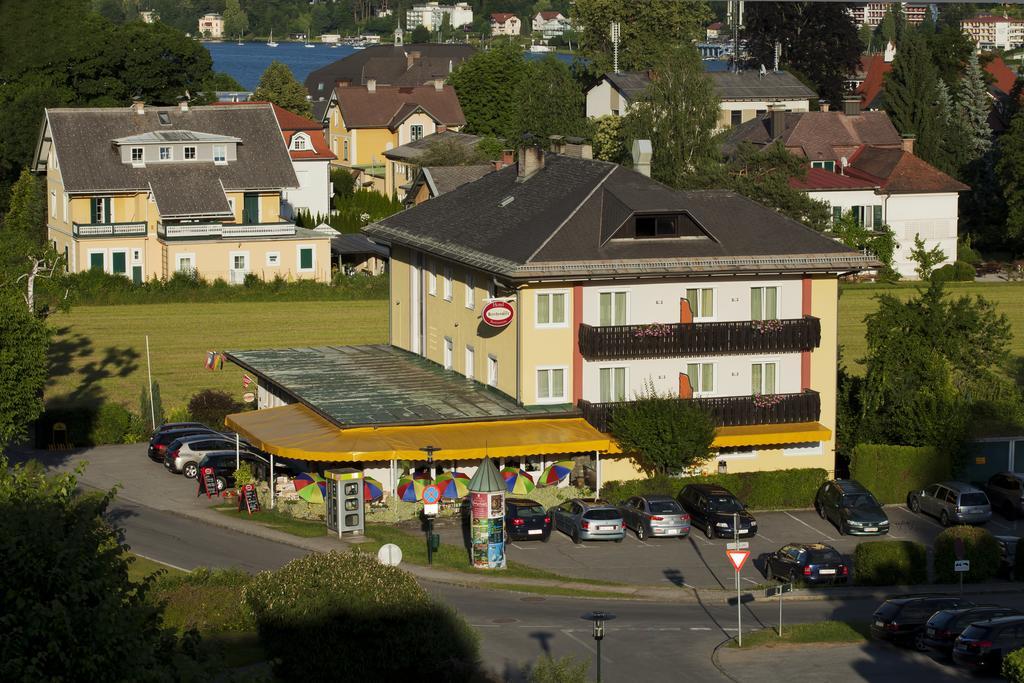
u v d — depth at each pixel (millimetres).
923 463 145375
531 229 144625
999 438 148625
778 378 144625
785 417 142375
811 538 132500
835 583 119500
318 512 136000
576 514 129875
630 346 138875
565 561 124000
